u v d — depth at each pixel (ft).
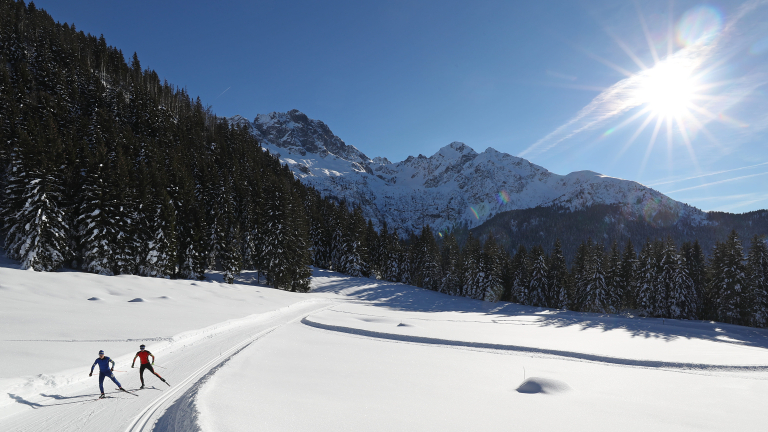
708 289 192.85
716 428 36.40
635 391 51.93
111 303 96.58
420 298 228.22
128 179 160.56
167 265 164.14
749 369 69.15
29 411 34.50
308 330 95.76
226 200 212.84
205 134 355.15
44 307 80.59
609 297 206.80
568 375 60.54
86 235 142.61
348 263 268.62
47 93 256.73
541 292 227.81
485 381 54.29
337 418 33.47
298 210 234.38
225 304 122.62
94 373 46.39
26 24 350.84
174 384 44.39
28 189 129.59
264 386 43.06
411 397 43.29
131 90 361.92
